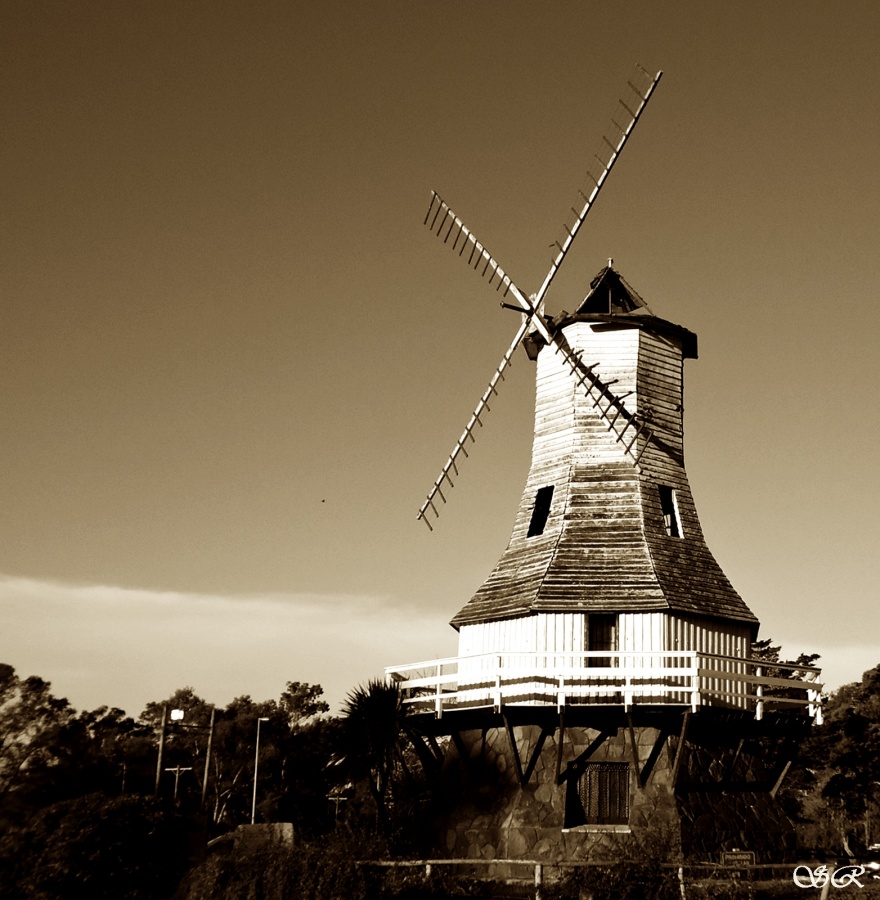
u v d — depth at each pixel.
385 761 31.52
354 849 26.41
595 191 33.31
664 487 32.12
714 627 30.27
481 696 28.89
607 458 32.12
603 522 31.20
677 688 26.89
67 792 36.28
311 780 61.06
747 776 29.64
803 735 29.72
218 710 65.00
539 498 32.75
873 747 44.34
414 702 29.86
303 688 70.56
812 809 53.06
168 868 24.77
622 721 28.45
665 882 23.58
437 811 29.97
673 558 30.80
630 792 28.33
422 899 23.94
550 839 27.58
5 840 24.55
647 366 33.09
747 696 27.47
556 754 28.89
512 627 30.48
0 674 40.59
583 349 33.19
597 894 23.30
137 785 56.56
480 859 26.97
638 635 29.38
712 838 27.62
